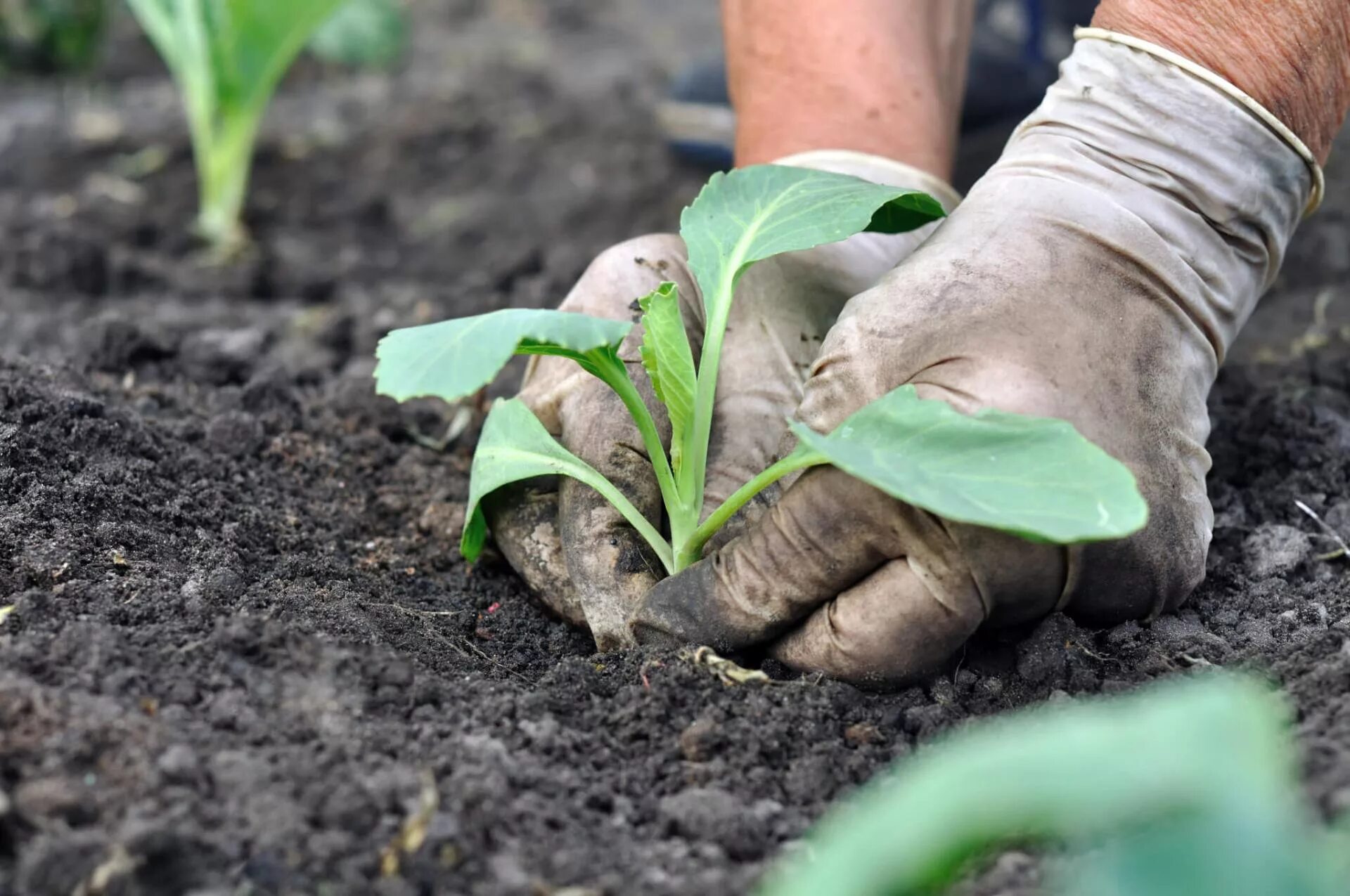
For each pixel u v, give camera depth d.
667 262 1.24
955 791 1.05
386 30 2.31
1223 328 1.20
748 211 1.21
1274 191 1.19
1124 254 1.18
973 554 1.15
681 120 1.89
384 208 1.85
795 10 1.29
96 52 2.54
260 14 1.62
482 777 1.13
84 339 1.40
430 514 1.30
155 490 1.26
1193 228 1.19
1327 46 1.18
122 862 1.09
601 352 1.17
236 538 1.25
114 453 1.27
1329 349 1.40
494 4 3.06
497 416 1.22
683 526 1.19
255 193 1.92
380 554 1.28
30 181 1.91
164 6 1.69
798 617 1.18
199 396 1.38
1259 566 1.24
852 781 1.15
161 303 1.54
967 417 1.14
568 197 1.87
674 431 1.19
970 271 1.17
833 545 1.16
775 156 1.30
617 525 1.21
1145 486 1.17
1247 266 1.20
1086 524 1.11
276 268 1.66
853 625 1.17
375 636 1.20
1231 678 1.17
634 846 1.13
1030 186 1.19
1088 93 1.20
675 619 1.19
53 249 1.54
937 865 1.05
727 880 1.11
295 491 1.30
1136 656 1.19
